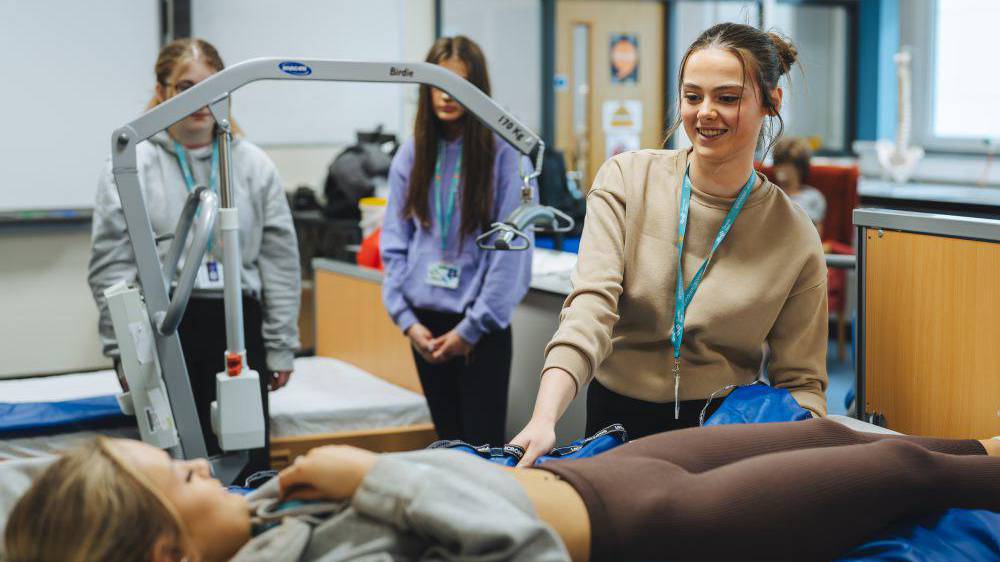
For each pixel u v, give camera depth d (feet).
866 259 6.77
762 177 5.89
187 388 6.32
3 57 15.12
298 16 18.66
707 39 5.43
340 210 17.28
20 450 7.90
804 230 5.85
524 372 10.03
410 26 20.25
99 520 3.42
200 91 5.75
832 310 17.34
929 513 4.83
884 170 22.09
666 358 5.88
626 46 23.63
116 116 15.99
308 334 17.98
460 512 3.73
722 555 4.30
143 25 16.10
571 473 4.39
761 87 5.36
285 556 3.85
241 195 8.08
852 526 4.49
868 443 4.95
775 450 4.94
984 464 4.79
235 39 18.07
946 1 22.94
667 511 4.26
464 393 8.70
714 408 5.93
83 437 8.02
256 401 5.88
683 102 5.52
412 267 8.82
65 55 15.53
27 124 15.38
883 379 6.74
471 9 21.63
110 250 7.81
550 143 23.16
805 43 24.95
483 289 8.43
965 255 6.13
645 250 5.82
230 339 5.89
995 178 21.33
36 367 16.01
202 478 4.01
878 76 24.63
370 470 3.94
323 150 19.29
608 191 5.92
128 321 6.03
